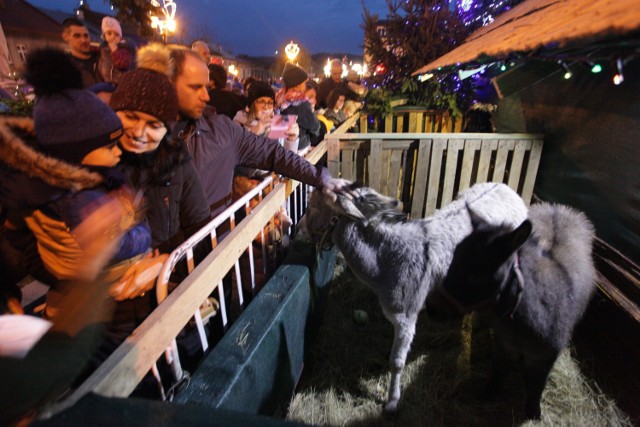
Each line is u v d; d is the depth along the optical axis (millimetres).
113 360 1029
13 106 3494
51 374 759
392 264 2254
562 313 1896
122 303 1444
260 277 2674
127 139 1406
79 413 808
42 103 1021
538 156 4043
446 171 4336
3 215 1108
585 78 3213
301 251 2732
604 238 2865
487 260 1809
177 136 1779
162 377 1653
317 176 2193
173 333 1312
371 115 6074
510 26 2449
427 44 6105
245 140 2250
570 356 2742
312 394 2531
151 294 1507
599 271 2670
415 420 2436
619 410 2342
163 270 1438
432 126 6020
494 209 2697
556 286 1874
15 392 709
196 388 1482
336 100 6234
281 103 4125
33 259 1129
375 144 4297
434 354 2912
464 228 2281
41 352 757
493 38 2191
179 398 1429
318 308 2996
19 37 18234
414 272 2223
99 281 958
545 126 3994
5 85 5320
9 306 1185
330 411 2447
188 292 1378
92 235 974
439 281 2197
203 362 1639
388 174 4484
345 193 2164
